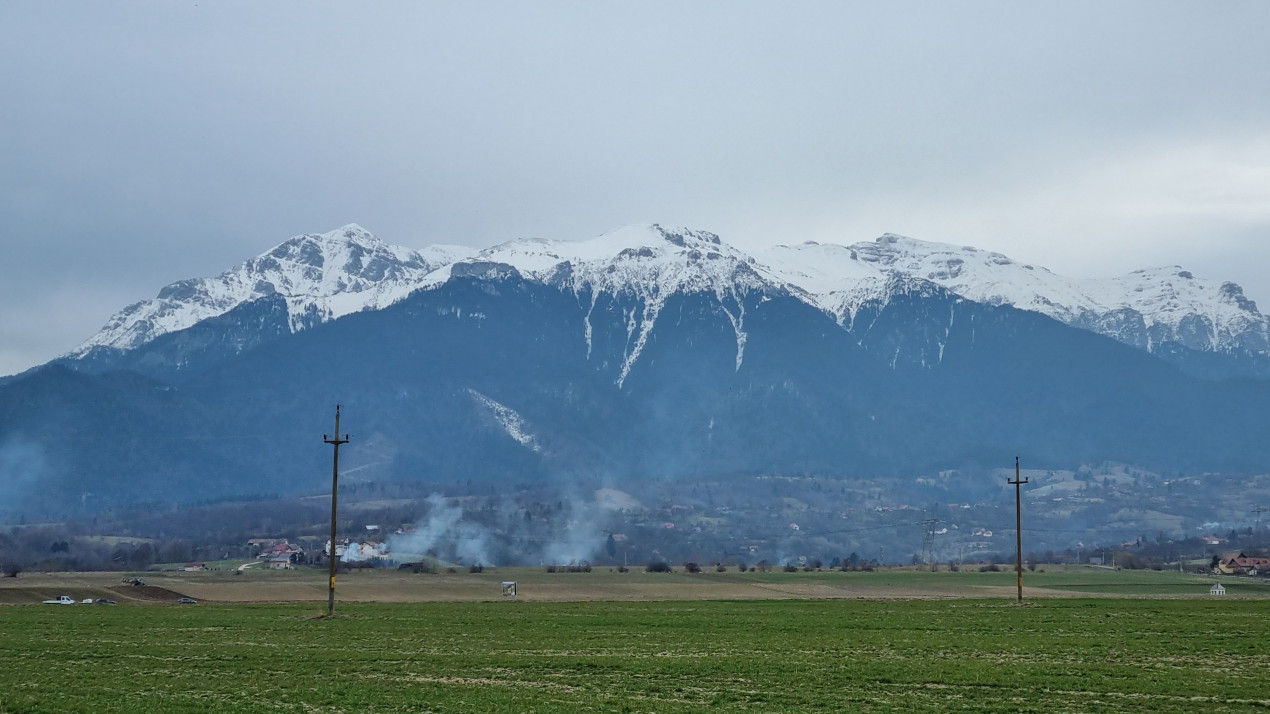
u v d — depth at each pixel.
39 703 90.19
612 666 109.00
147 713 86.62
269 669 108.56
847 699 92.31
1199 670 105.31
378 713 87.62
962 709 88.00
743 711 87.12
